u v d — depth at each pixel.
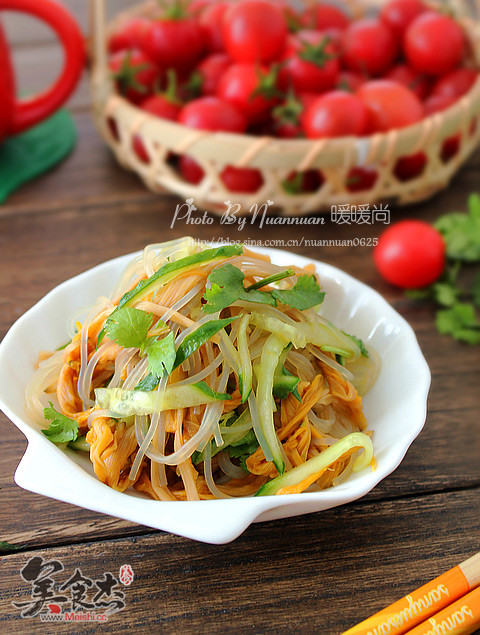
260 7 0.48
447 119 0.44
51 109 0.49
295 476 0.32
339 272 0.36
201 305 0.32
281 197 0.45
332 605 0.31
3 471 0.35
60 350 0.34
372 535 0.33
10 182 0.48
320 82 0.48
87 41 0.51
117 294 0.34
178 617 0.31
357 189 0.47
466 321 0.41
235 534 0.29
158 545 0.32
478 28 0.51
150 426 0.31
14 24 0.63
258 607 0.31
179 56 0.50
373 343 0.35
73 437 0.32
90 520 0.33
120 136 0.48
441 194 0.49
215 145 0.43
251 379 0.32
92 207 0.47
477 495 0.34
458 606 0.30
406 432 0.32
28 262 0.44
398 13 0.52
